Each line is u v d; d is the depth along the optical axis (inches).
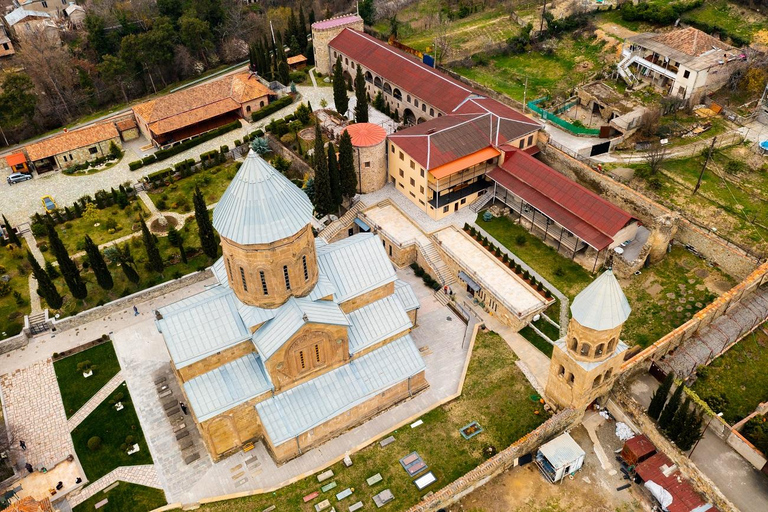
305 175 3644.2
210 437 2212.1
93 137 4001.0
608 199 3277.6
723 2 4675.2
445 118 3548.2
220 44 5639.8
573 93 4158.5
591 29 4756.4
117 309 2962.6
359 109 3786.9
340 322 2196.1
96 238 3366.1
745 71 3816.4
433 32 5290.4
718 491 2036.2
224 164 3922.2
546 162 3567.9
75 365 2714.1
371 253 2463.1
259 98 4343.0
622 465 2246.6
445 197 3316.9
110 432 2428.6
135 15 5570.9
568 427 2352.4
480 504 2144.4
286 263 2069.4
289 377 2241.6
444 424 2394.2
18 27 5556.1
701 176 3176.7
